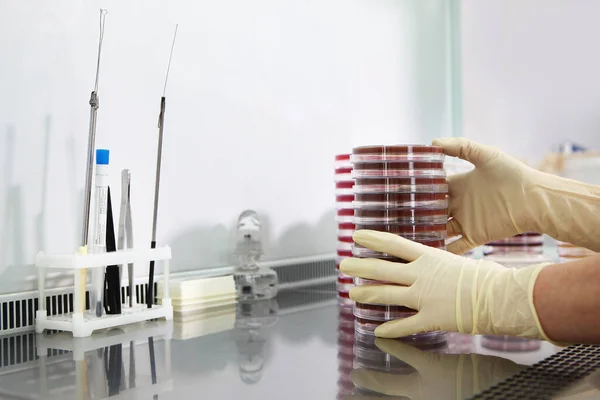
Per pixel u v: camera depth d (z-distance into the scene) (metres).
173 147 2.02
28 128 1.65
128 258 1.58
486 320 1.30
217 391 1.04
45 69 1.68
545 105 3.67
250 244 2.15
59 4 1.71
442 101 3.46
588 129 3.57
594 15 3.52
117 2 1.86
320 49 2.61
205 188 2.13
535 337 1.25
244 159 2.27
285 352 1.33
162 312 1.70
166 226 2.00
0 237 1.59
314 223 2.57
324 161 2.63
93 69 1.79
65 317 1.57
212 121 2.15
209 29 2.14
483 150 1.74
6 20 1.60
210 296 1.94
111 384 1.09
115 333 1.55
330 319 1.75
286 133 2.45
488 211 1.77
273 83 2.39
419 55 3.26
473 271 1.35
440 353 1.30
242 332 1.56
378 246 1.45
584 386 1.04
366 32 2.89
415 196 1.53
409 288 1.40
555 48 3.62
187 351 1.35
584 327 1.18
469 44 3.57
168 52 2.00
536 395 1.00
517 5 3.65
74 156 1.75
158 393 1.04
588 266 1.20
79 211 1.76
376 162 1.53
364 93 2.88
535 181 1.72
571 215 1.69
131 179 1.90
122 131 1.87
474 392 1.02
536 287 1.24
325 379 1.12
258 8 2.32
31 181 1.65
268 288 2.14
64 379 1.13
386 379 1.11
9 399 1.02
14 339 1.49
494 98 3.66
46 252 1.68
